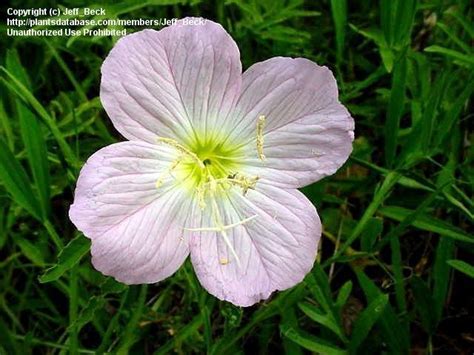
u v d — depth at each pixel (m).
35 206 0.14
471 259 0.16
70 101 0.16
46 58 0.17
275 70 0.12
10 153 0.14
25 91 0.14
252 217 0.12
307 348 0.14
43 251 0.16
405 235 0.16
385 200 0.16
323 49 0.18
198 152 0.12
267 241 0.12
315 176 0.12
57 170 0.16
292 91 0.12
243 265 0.12
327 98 0.12
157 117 0.12
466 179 0.16
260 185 0.12
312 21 0.18
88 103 0.16
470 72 0.16
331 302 0.14
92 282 0.15
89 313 0.13
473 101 0.17
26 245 0.16
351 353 0.14
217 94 0.12
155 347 0.16
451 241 0.15
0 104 0.15
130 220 0.11
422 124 0.15
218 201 0.12
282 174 0.12
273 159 0.12
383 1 0.16
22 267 0.16
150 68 0.11
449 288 0.16
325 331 0.15
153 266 0.12
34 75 0.18
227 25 0.18
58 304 0.16
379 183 0.15
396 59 0.16
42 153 0.14
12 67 0.15
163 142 0.12
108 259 0.11
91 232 0.11
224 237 0.12
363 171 0.17
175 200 0.12
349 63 0.18
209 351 0.14
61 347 0.15
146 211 0.11
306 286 0.14
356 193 0.16
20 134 0.16
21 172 0.14
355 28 0.17
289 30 0.17
